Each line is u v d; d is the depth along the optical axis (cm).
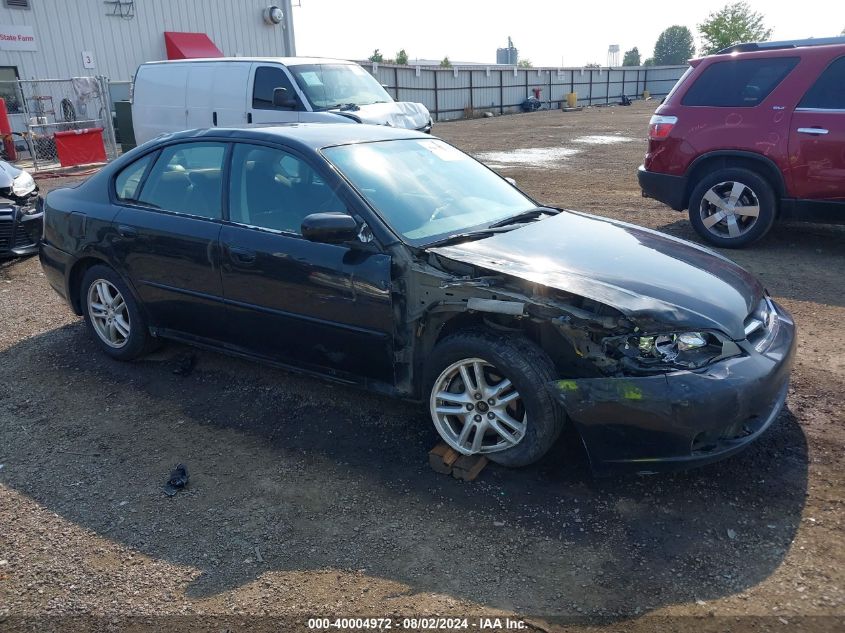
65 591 279
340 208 378
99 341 502
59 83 2053
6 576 288
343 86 1085
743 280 373
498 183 477
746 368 308
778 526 302
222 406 431
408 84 3291
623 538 299
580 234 404
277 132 423
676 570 279
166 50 2302
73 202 498
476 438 346
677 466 306
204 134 446
